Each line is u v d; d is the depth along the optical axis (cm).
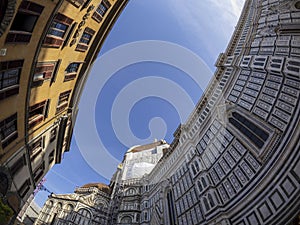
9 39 1302
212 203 3053
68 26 1934
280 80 2997
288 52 3084
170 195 4734
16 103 1662
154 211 4769
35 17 1462
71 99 2816
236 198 2708
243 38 4728
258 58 3725
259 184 2445
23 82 1655
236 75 4209
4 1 1134
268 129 2705
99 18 2411
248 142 2983
